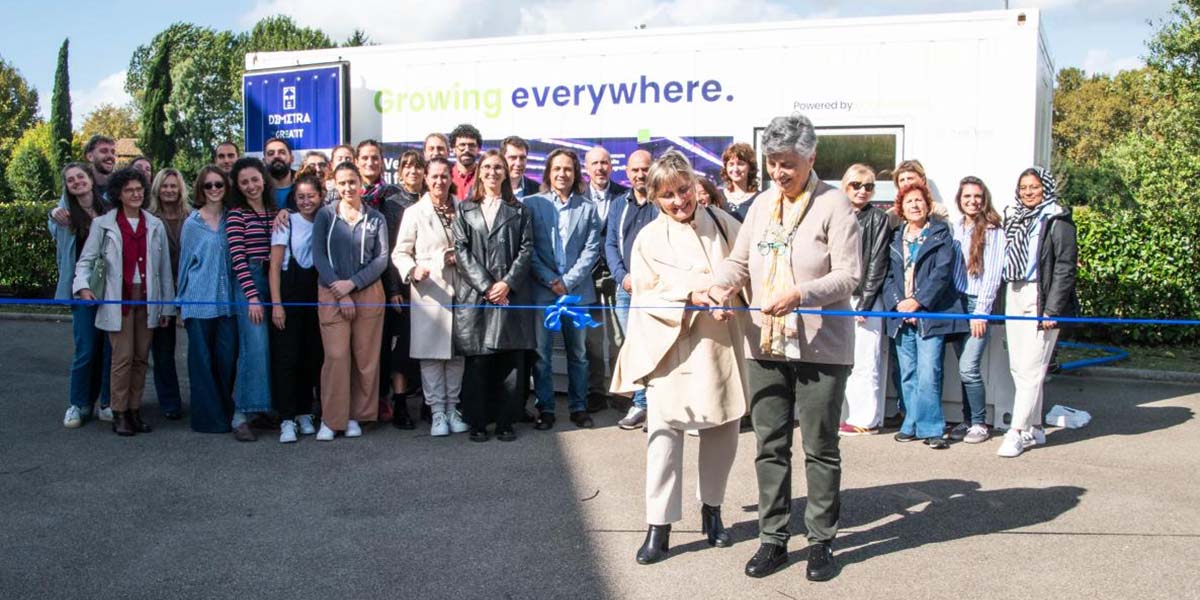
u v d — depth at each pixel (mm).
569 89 7590
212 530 4750
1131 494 5324
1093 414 7469
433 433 6559
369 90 8203
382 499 5219
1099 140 53656
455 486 5445
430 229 6496
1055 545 4512
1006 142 6633
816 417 4086
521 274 6336
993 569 4219
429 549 4488
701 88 7266
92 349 6828
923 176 6426
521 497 5246
